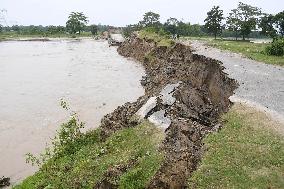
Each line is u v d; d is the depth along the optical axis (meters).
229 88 27.20
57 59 82.69
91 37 171.75
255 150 16.66
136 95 43.59
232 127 19.33
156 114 23.62
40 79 56.66
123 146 20.98
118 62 75.31
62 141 24.36
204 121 23.22
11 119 35.06
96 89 47.88
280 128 18.83
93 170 18.88
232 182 14.58
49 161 22.80
